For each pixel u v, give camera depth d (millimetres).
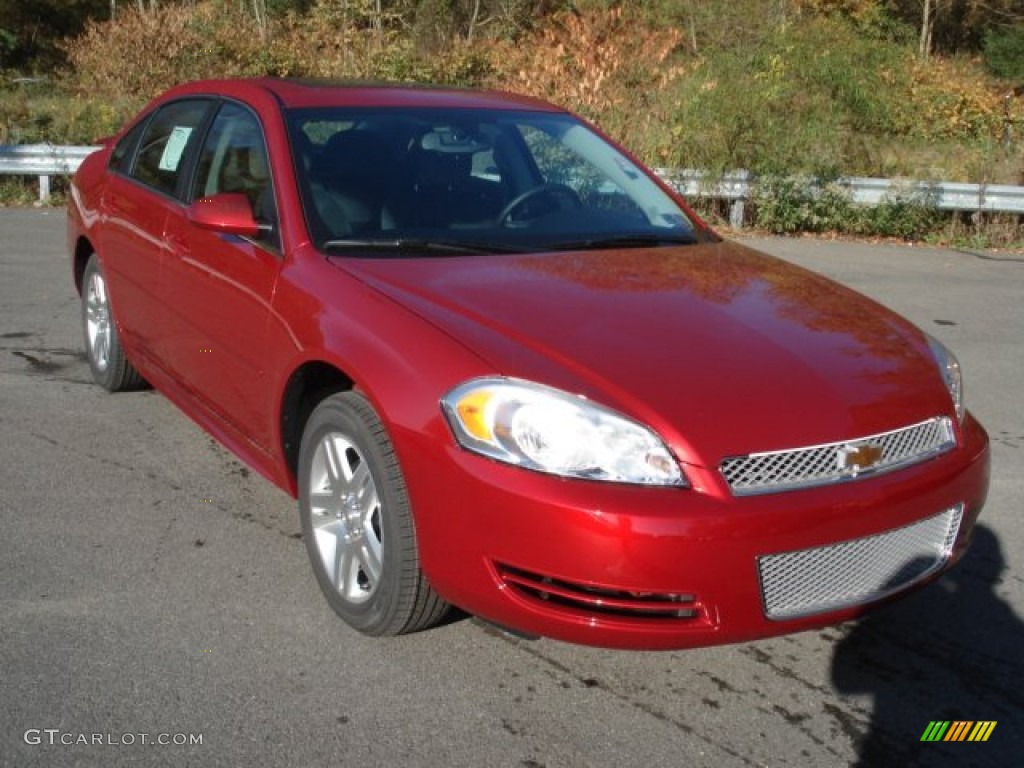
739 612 2787
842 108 13062
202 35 17562
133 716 2895
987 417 5973
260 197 3955
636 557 2682
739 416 2859
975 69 27438
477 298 3270
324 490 3459
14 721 2850
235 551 3891
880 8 24031
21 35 26656
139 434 5020
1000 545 4258
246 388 3836
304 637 3330
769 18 16141
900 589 3090
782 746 2904
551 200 4191
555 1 26094
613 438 2768
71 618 3373
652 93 13344
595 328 3131
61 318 7117
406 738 2857
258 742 2812
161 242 4500
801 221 12469
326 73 17188
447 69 17000
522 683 3137
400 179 3994
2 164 12070
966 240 12312
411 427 2947
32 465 4602
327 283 3441
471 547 2848
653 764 2799
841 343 3309
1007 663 3379
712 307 3414
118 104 15273
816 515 2814
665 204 4508
